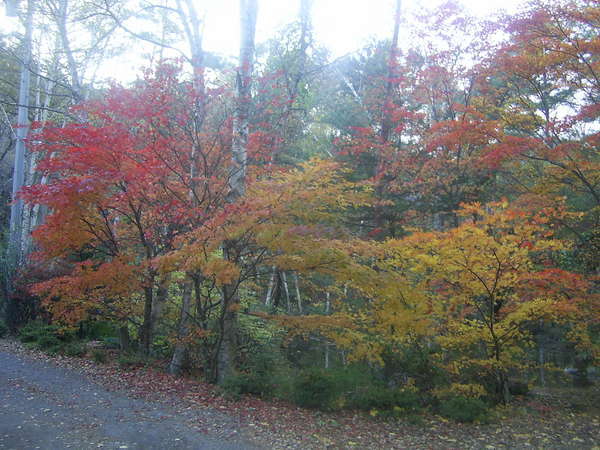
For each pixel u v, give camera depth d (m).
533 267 10.85
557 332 15.56
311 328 9.95
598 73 12.32
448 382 10.66
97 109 10.91
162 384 10.19
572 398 12.21
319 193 9.02
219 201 11.34
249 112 12.38
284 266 9.18
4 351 12.77
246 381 9.83
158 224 11.72
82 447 6.20
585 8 11.76
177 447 6.57
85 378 10.23
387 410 9.52
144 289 12.38
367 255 9.39
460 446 7.95
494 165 13.21
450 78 16.55
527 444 8.16
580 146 12.28
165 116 10.84
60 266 14.71
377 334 10.80
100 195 9.95
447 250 9.56
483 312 11.45
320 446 7.30
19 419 7.10
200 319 11.00
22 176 17.97
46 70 22.09
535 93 14.38
